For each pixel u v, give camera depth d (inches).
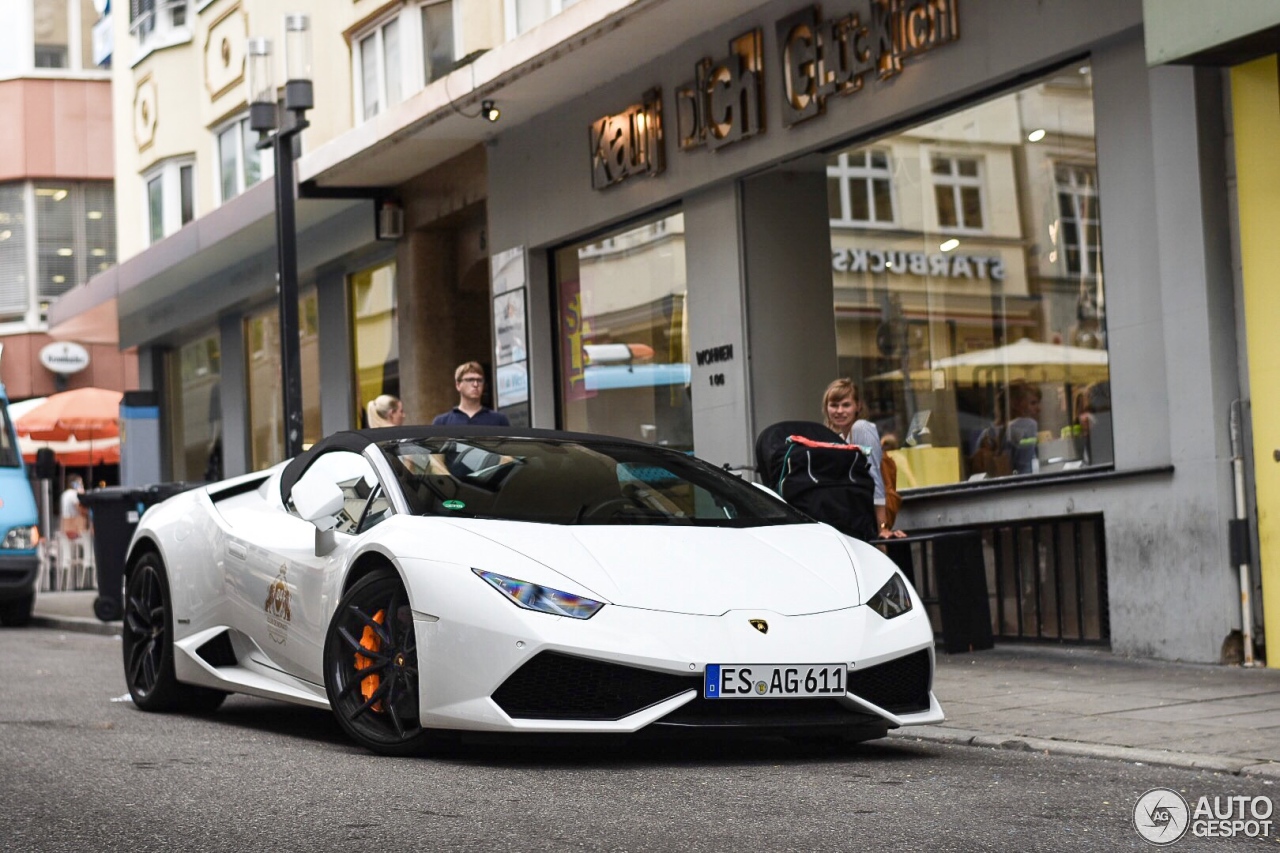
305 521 277.1
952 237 446.9
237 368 925.8
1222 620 354.0
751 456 512.1
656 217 561.6
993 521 420.5
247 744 262.1
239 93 891.4
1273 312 347.6
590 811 194.7
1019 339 422.9
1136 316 378.9
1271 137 346.0
